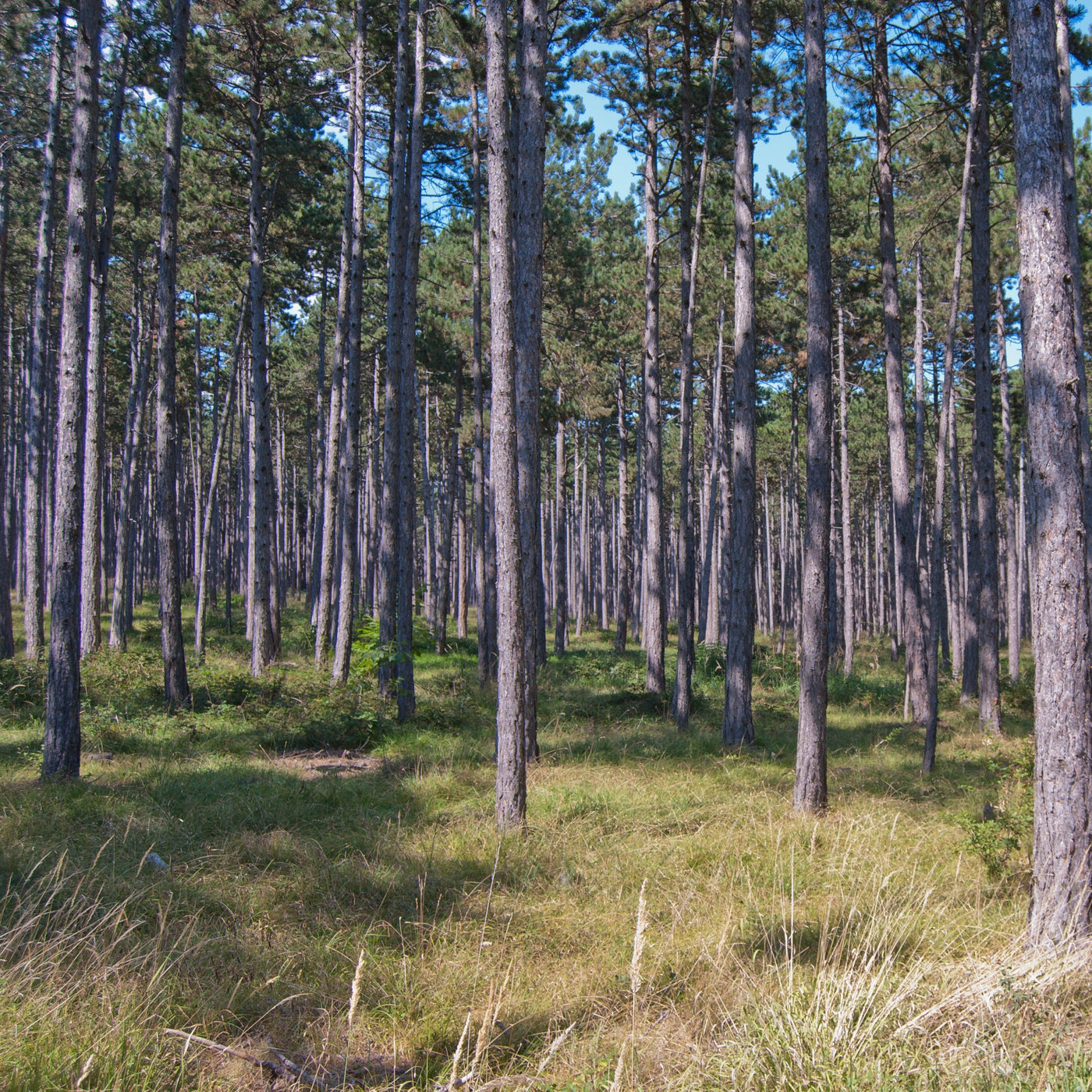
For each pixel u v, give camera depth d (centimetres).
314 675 1855
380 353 3142
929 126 1902
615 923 605
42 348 2112
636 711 1700
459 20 1631
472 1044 442
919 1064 371
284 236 2578
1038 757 537
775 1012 416
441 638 2845
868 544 4981
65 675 1008
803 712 934
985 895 649
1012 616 2630
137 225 2502
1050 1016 413
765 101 1791
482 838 786
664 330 2920
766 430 4138
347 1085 417
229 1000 480
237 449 4938
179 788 965
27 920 529
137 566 3903
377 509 3350
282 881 663
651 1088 388
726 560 3186
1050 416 539
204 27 1909
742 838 797
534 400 1173
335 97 2078
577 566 5238
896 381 1691
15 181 2364
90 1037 411
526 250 1159
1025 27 556
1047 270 544
